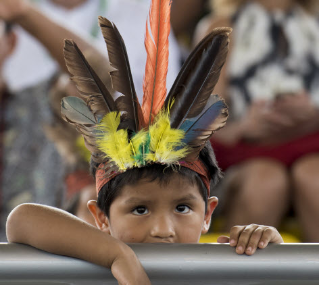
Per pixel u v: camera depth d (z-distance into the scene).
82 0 10.67
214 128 5.05
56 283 4.17
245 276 4.07
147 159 5.08
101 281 4.22
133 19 10.82
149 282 4.12
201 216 5.41
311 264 4.05
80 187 8.50
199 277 4.09
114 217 5.32
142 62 10.78
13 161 9.21
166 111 5.12
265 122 9.97
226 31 4.99
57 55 9.12
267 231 4.41
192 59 5.12
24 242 4.69
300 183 9.57
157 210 5.22
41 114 9.27
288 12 10.59
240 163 9.98
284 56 10.38
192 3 12.98
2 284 4.11
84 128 5.02
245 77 10.37
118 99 5.09
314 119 9.95
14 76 9.56
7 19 8.92
